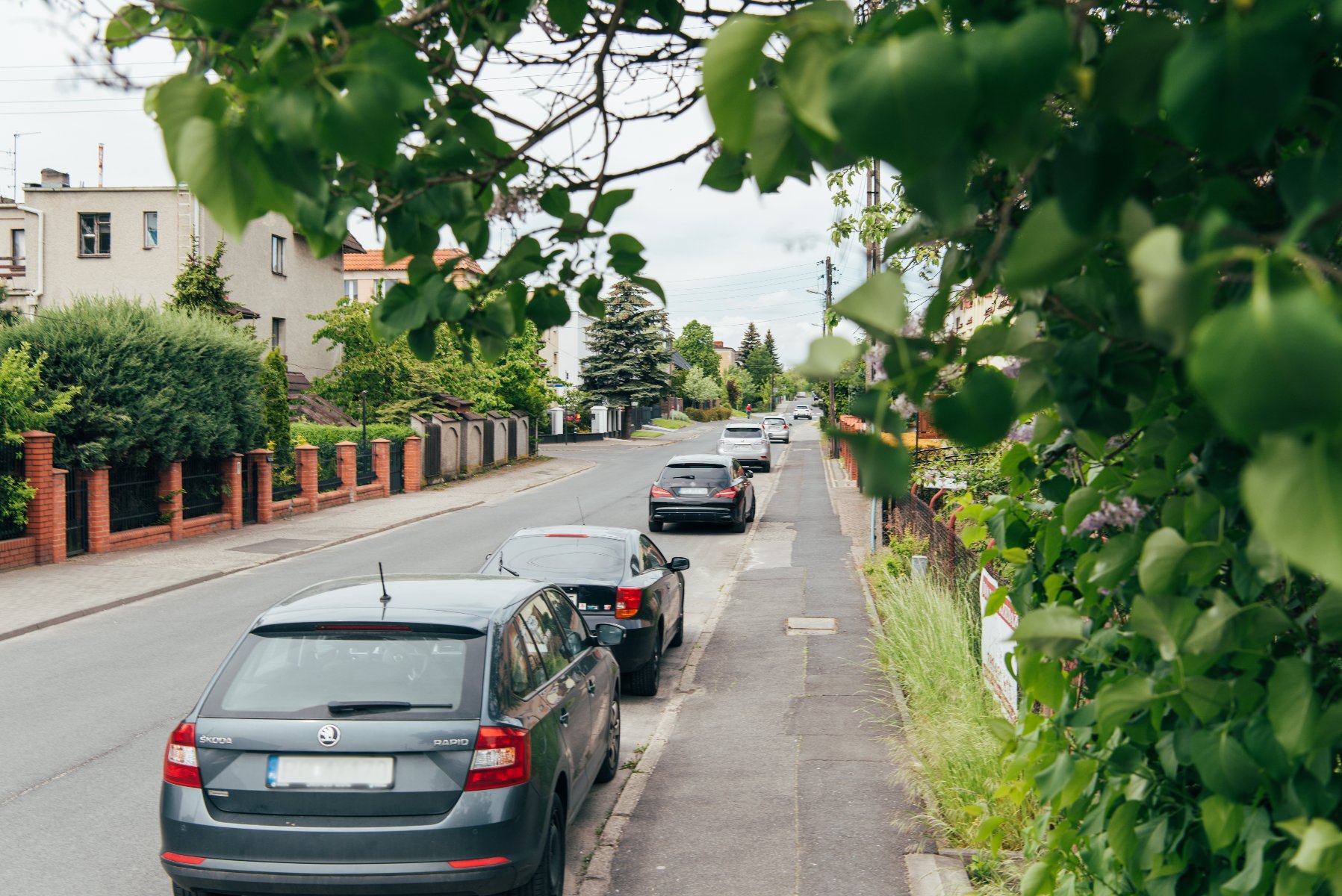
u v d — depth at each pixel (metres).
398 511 28.45
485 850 4.55
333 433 32.81
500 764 4.68
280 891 4.52
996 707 7.23
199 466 23.30
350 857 4.50
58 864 5.93
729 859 5.92
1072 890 2.66
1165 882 2.12
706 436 77.62
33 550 17.66
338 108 1.27
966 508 3.34
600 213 2.11
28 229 35.81
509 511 29.20
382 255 2.15
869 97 0.94
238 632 12.73
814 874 5.67
